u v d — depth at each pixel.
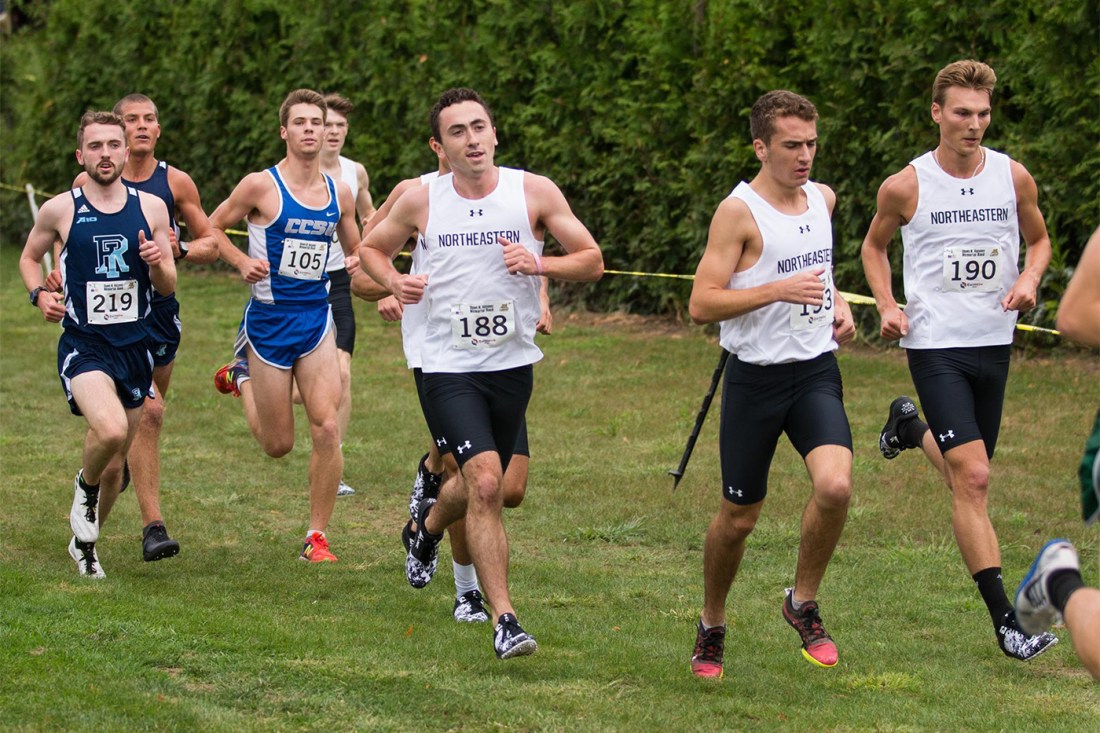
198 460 31.27
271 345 24.25
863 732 15.60
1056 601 12.10
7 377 40.47
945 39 37.19
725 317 16.69
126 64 67.19
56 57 71.62
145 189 24.09
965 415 19.28
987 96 19.39
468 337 17.94
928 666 18.34
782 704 16.56
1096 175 35.03
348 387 29.70
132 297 21.72
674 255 46.09
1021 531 24.58
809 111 16.78
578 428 33.72
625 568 23.58
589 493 27.98
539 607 21.05
